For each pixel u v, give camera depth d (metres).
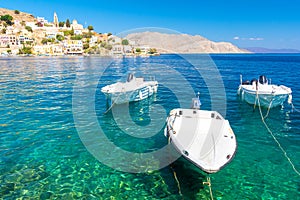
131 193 7.48
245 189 7.61
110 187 7.76
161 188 7.71
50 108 17.27
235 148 8.20
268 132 12.53
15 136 11.79
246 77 36.72
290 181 8.05
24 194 7.30
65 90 24.98
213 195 7.35
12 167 8.83
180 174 8.45
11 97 21.25
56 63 70.94
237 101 19.67
